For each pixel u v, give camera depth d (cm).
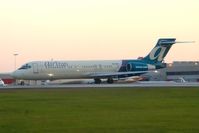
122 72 18575
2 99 9100
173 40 19150
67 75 18188
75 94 10538
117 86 14238
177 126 4872
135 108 6969
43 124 5122
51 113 6312
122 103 7900
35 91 11888
